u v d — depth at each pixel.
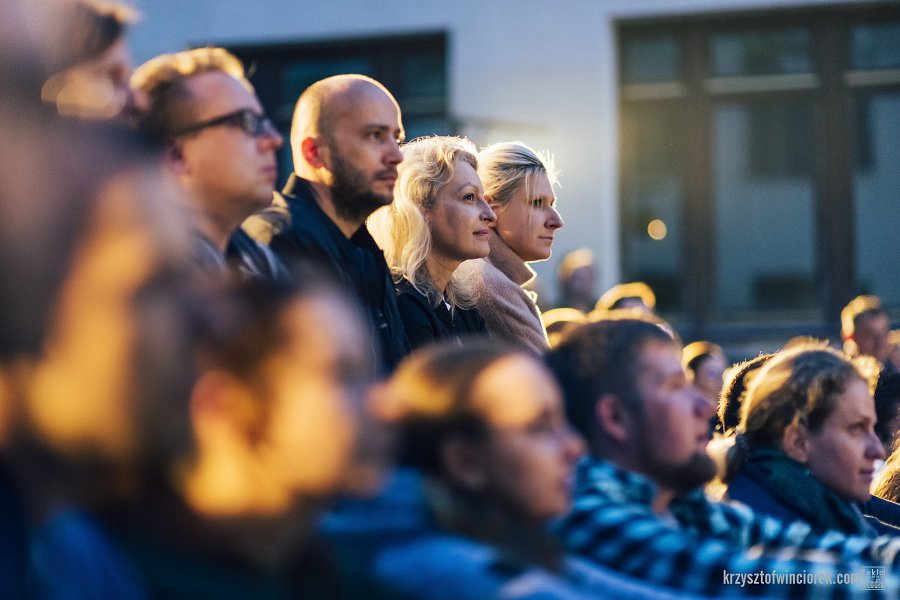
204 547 1.96
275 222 4.76
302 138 5.02
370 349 4.68
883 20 15.25
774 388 4.18
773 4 15.12
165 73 4.12
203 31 15.86
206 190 4.07
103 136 1.77
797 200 15.42
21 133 1.73
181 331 1.79
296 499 1.95
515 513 2.52
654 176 15.66
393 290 5.03
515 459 2.50
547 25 15.51
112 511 1.96
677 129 15.62
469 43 15.60
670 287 15.62
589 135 15.44
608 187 15.40
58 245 1.70
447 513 2.46
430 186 5.46
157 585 1.93
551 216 6.23
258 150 4.12
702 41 15.57
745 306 15.49
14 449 1.87
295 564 2.05
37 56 1.91
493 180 6.17
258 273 4.27
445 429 2.53
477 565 2.27
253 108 4.14
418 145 5.55
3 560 2.28
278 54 16.08
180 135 4.06
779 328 15.36
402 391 2.59
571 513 3.02
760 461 4.19
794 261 15.41
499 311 5.71
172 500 1.94
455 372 2.54
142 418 1.78
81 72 3.33
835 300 15.33
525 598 2.21
